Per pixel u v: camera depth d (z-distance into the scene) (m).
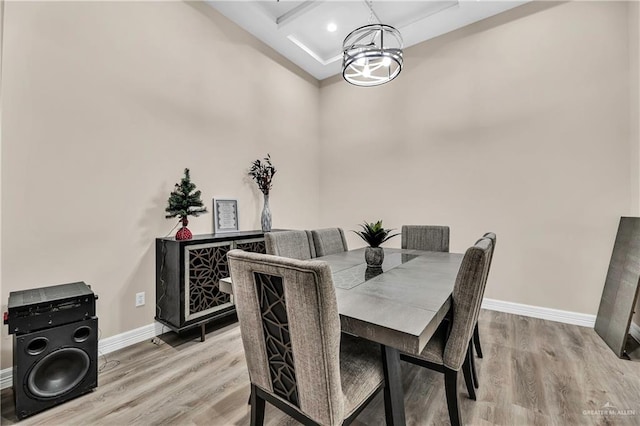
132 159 2.37
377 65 2.45
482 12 3.04
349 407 1.02
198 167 2.87
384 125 3.91
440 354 1.35
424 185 3.57
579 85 2.67
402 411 1.20
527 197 2.92
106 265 2.21
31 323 1.54
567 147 2.72
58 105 1.98
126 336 2.30
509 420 1.46
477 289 1.25
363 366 1.17
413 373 1.93
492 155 3.11
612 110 2.53
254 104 3.49
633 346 2.19
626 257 2.27
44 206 1.92
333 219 4.43
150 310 2.46
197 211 2.51
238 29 3.30
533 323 2.71
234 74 3.25
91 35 2.15
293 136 4.08
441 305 1.17
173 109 2.66
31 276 1.86
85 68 2.11
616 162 2.51
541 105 2.84
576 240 2.69
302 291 0.89
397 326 0.96
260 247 2.95
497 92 3.08
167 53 2.62
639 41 2.32
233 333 2.56
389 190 3.87
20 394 1.48
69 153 2.03
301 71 4.24
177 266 2.29
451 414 1.34
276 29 3.37
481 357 2.07
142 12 2.45
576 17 2.69
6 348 1.76
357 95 4.16
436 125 3.47
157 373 1.91
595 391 1.68
